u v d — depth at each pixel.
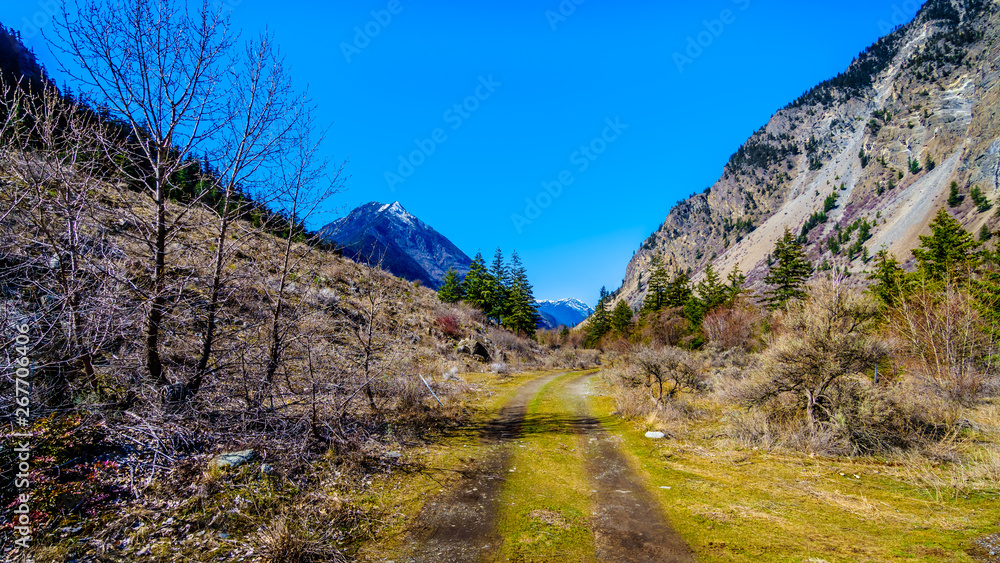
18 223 5.38
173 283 6.40
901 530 4.55
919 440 7.37
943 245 24.19
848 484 6.04
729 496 5.81
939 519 4.75
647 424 10.41
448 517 5.25
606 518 5.26
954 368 12.01
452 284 50.53
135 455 5.16
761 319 30.41
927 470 6.35
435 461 7.40
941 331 13.25
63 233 5.57
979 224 115.06
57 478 4.28
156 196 6.16
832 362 7.82
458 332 28.80
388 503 5.50
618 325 50.66
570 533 4.85
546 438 9.45
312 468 6.05
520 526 5.03
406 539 4.64
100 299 5.39
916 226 145.88
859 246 155.88
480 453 8.13
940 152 191.50
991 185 136.50
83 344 5.27
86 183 5.43
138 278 6.33
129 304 5.96
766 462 7.20
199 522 4.31
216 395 6.70
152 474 4.89
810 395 8.23
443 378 16.80
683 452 8.07
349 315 11.97
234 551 3.95
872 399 7.86
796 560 4.04
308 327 8.07
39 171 5.20
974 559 3.84
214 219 6.85
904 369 12.84
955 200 138.88
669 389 13.36
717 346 28.84
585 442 9.11
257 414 6.81
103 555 3.60
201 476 5.07
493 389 17.06
